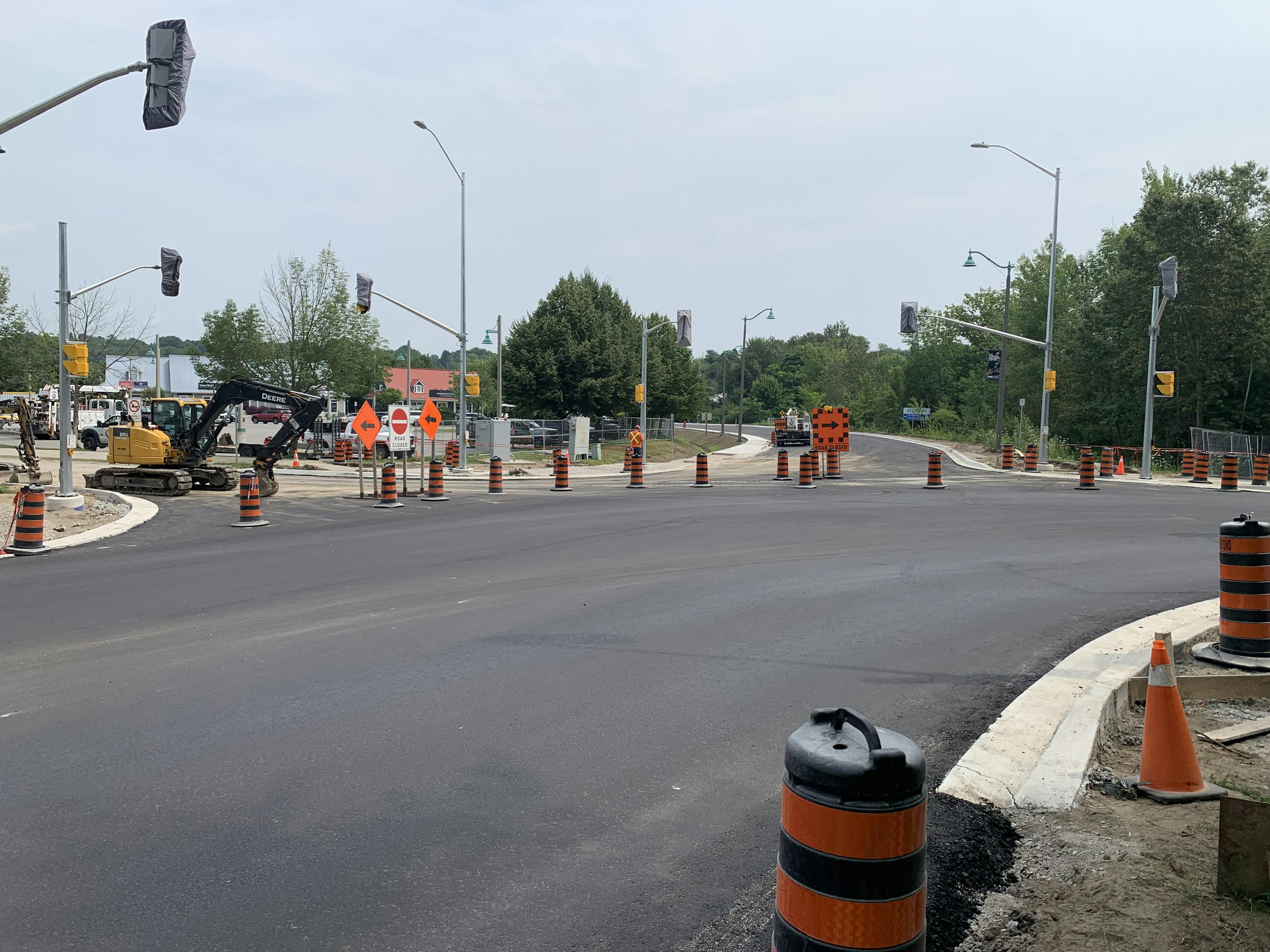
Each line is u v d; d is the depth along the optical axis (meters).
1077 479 32.81
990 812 4.81
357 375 56.56
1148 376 33.62
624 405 66.56
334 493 27.16
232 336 54.94
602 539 16.09
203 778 5.41
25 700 6.96
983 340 93.06
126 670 7.79
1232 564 7.57
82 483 28.59
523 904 4.01
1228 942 3.63
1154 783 5.12
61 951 3.64
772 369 158.75
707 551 14.56
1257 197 51.47
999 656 8.07
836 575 12.27
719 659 7.99
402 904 4.01
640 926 3.83
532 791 5.22
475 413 64.62
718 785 5.31
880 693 7.01
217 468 28.11
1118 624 9.27
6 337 52.44
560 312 64.56
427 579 12.22
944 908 3.91
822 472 38.44
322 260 54.44
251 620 9.74
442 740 6.04
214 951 3.64
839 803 2.58
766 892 4.11
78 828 4.75
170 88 13.49
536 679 7.41
